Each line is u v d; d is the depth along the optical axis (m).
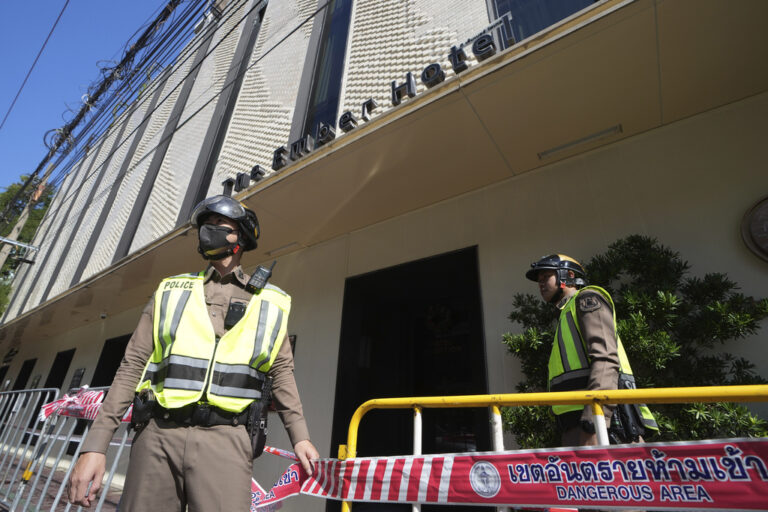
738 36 2.61
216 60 10.70
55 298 8.78
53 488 5.46
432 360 6.27
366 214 5.11
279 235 5.67
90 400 3.07
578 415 1.67
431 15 5.15
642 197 3.39
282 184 4.42
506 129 3.54
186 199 7.99
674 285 2.81
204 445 1.28
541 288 2.25
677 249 3.06
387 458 1.71
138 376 1.44
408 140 3.68
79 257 11.66
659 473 1.21
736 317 2.44
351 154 3.91
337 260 5.55
